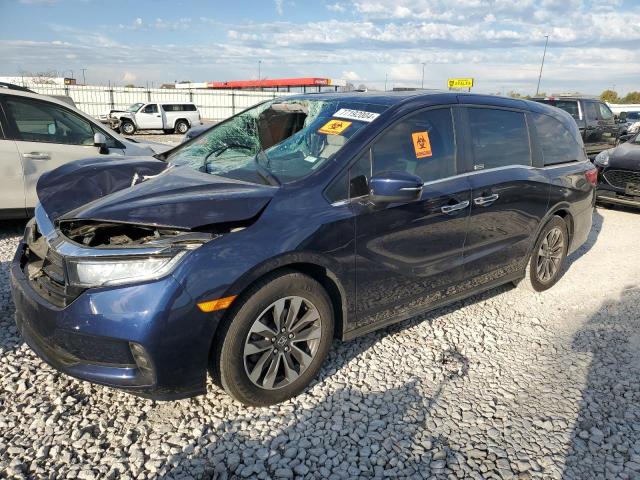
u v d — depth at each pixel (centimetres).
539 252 443
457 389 304
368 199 294
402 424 269
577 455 253
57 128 576
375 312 314
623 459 251
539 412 286
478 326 390
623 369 335
